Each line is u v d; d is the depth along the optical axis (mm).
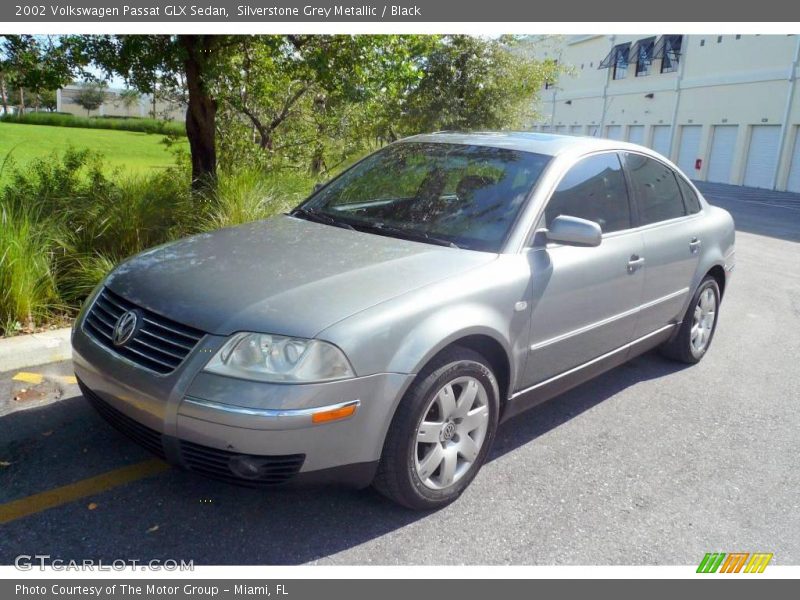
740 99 31766
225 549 2893
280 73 8219
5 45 6867
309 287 2971
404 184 4141
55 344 4633
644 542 3145
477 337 3266
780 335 6664
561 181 3891
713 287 5527
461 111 14742
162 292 3053
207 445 2697
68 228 5809
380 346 2822
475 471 3406
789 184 29438
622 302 4262
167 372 2789
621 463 3854
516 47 15297
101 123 45500
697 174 34906
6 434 3652
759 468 3896
